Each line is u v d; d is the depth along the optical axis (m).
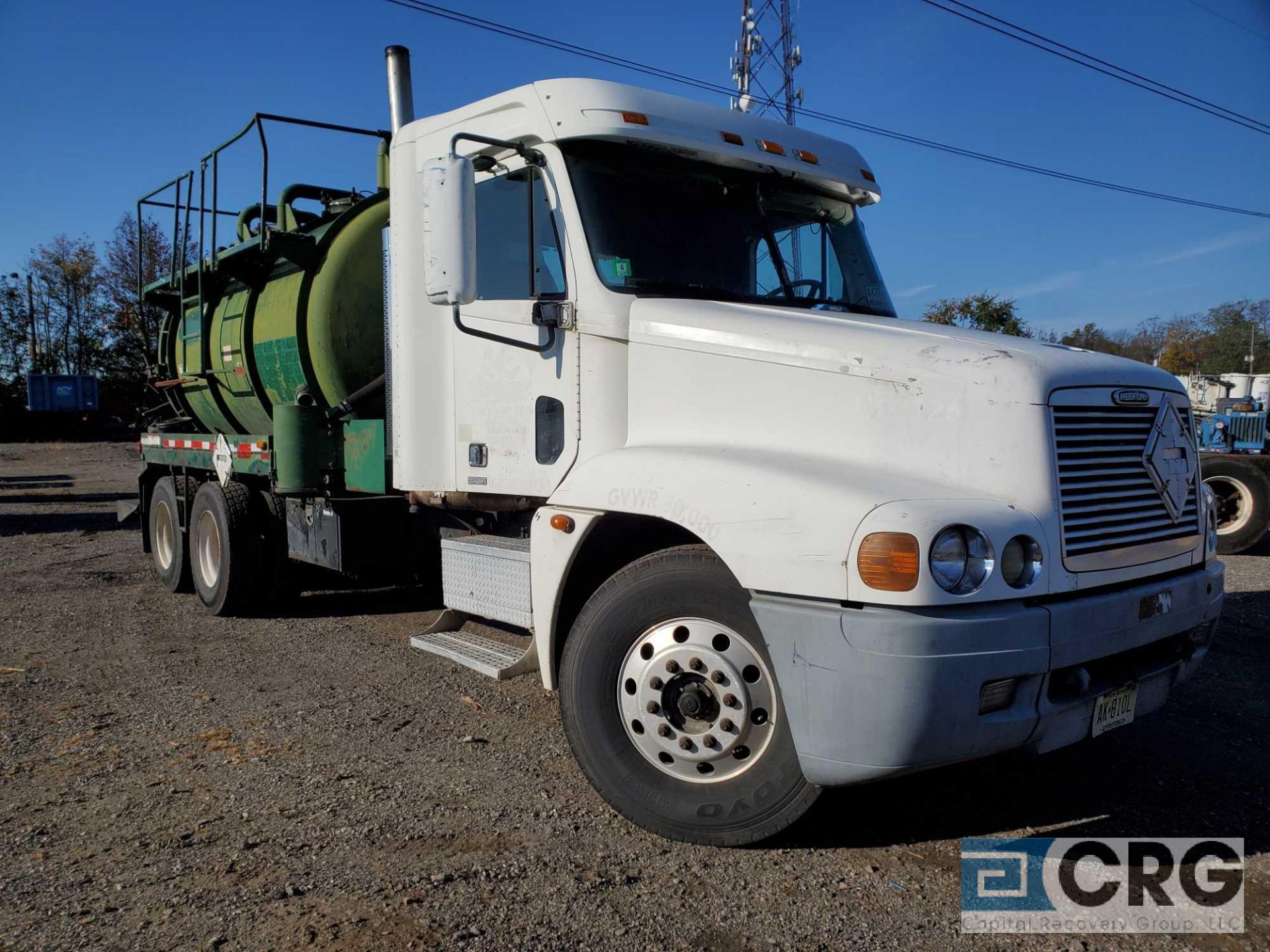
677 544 4.04
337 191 7.64
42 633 7.14
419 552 6.43
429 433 5.00
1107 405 3.47
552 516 3.96
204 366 8.30
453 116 4.81
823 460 3.48
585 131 4.26
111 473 27.12
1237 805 3.97
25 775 4.27
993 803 3.98
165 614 7.85
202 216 7.95
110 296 51.94
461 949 2.86
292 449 6.52
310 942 2.90
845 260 5.17
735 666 3.43
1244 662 6.22
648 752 3.64
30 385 45.59
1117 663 3.54
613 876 3.31
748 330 3.78
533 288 4.43
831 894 3.21
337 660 6.27
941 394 3.34
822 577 3.10
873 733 3.00
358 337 6.62
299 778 4.21
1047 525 3.18
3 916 3.07
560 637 4.11
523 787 4.11
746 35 31.06
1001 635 3.00
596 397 4.17
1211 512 4.09
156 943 2.91
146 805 3.93
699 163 4.66
